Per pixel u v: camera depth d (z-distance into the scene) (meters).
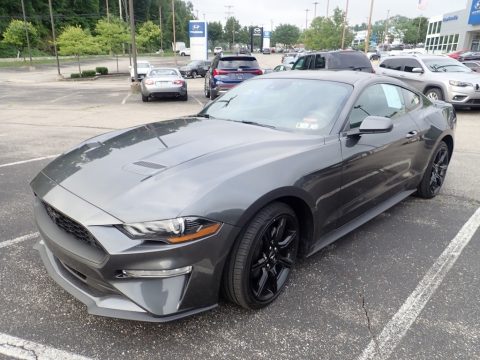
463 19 43.72
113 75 35.88
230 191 2.31
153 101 15.79
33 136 8.35
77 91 20.44
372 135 3.40
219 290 2.41
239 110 3.67
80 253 2.23
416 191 4.71
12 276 2.96
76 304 2.66
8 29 46.06
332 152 2.99
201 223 2.17
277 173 2.56
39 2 72.44
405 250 3.49
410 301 2.78
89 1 83.94
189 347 2.31
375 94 3.69
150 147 2.83
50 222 2.52
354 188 3.27
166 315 2.18
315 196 2.82
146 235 2.11
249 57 14.17
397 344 2.37
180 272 2.18
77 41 33.84
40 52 66.50
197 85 24.70
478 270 3.19
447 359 2.26
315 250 3.06
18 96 17.92
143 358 2.23
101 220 2.15
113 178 2.42
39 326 2.45
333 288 2.91
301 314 2.62
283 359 2.24
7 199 4.49
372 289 2.91
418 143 4.12
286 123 3.31
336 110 3.27
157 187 2.28
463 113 11.44
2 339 2.34
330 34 43.28
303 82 3.72
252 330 2.46
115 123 10.20
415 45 84.50
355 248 3.52
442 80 11.10
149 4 103.00
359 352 2.30
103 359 2.21
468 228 3.96
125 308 2.21
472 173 5.82
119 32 37.31
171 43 104.12
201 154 2.65
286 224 2.73
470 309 2.70
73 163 2.74
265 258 2.58
